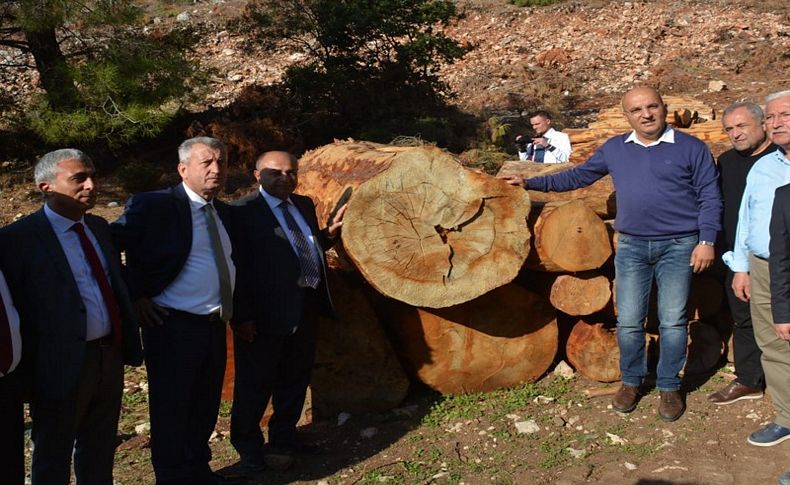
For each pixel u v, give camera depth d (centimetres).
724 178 513
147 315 405
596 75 1941
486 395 544
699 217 484
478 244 489
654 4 2361
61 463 364
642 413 509
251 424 455
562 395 539
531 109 1698
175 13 2292
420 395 549
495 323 542
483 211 487
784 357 457
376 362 526
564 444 477
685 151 481
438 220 480
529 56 2078
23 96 1586
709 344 563
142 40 1291
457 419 511
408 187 474
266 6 1739
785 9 2242
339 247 532
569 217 514
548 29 2256
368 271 472
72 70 1196
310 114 1512
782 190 423
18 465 364
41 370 352
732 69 1903
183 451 416
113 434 393
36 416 363
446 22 1653
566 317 574
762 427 482
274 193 449
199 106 1680
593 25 2248
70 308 355
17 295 353
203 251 411
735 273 480
